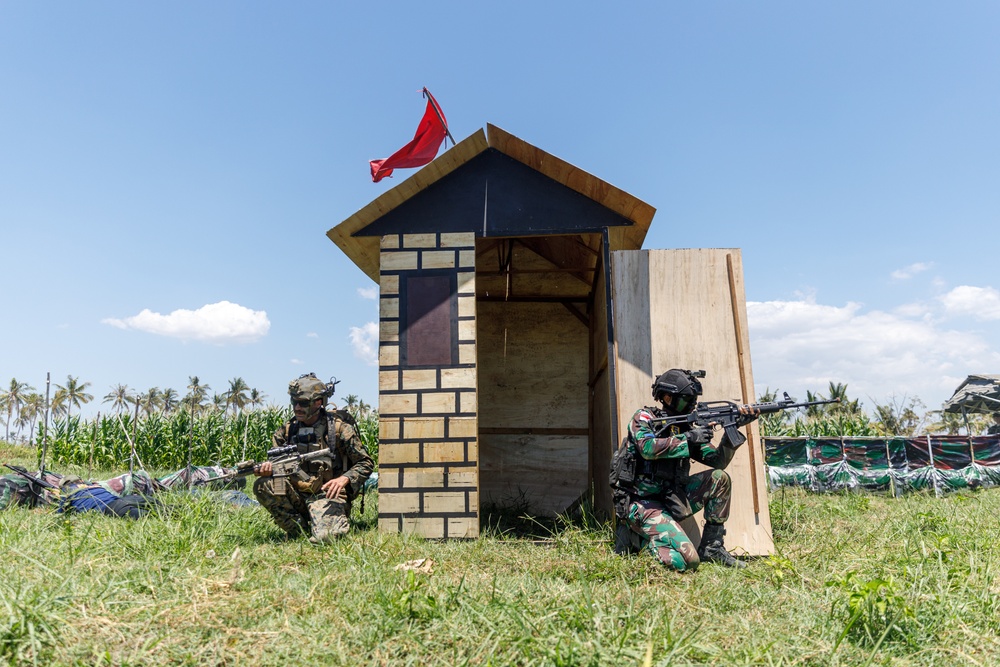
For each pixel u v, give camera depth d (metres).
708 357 6.05
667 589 4.00
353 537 5.35
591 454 8.89
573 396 9.22
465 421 6.24
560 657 2.69
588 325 9.16
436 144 7.79
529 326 9.40
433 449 6.22
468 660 2.79
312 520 5.43
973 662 2.87
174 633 2.96
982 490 9.91
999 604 3.45
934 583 3.86
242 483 7.34
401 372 6.36
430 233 6.59
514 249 9.26
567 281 9.30
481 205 6.61
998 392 19.83
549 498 9.03
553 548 5.43
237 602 3.38
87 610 3.14
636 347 6.12
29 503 7.36
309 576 3.98
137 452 15.30
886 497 10.16
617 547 5.23
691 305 6.16
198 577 3.79
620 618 3.28
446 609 3.31
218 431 15.64
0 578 3.48
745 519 5.63
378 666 2.79
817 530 6.12
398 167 7.88
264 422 16.05
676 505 5.08
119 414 15.45
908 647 3.03
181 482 7.62
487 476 9.12
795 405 5.28
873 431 15.24
